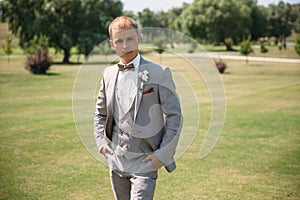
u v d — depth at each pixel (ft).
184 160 17.42
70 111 31.81
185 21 119.85
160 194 13.33
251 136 22.81
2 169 16.24
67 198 12.95
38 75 65.26
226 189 13.87
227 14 115.55
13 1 111.65
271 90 45.88
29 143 20.95
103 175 15.51
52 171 15.98
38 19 108.27
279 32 113.29
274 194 13.35
